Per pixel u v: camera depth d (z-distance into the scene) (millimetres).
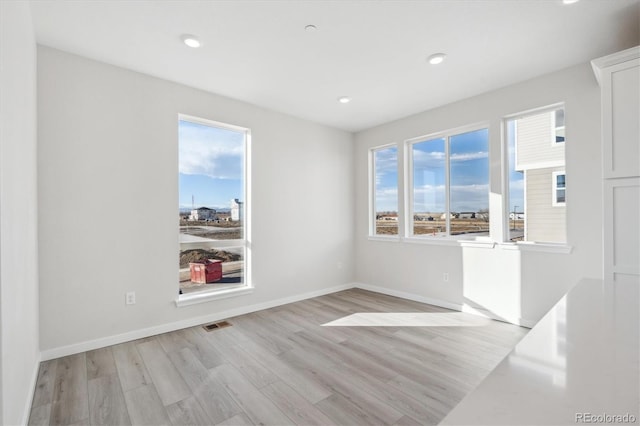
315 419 1764
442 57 2703
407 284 4293
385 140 4570
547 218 3146
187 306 3225
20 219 1614
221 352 2611
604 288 1504
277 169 4047
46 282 2459
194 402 1927
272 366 2363
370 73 2992
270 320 3420
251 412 1828
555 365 651
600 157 2711
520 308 3199
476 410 489
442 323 3285
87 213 2654
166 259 3086
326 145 4648
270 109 3957
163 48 2545
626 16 2143
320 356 2525
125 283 2838
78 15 2113
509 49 2580
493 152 3418
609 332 860
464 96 3562
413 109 3984
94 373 2262
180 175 3330
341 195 4844
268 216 3945
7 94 1331
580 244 2811
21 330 1616
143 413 1825
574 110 2844
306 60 2750
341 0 1988
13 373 1424
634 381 575
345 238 4895
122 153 2840
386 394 1992
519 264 3215
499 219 3381
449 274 3820
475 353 2562
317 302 4148
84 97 2656
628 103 2104
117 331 2789
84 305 2629
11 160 1398
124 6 2031
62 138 2543
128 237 2861
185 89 3238
